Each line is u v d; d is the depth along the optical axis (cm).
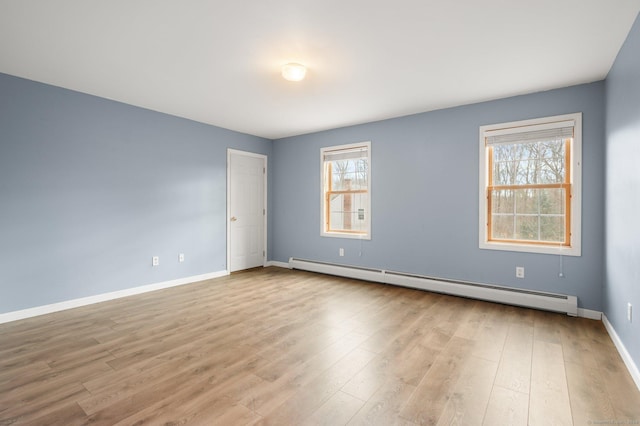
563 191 343
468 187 395
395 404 182
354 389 197
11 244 316
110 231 388
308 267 542
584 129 326
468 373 215
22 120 322
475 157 389
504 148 378
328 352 246
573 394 191
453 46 256
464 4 202
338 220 527
